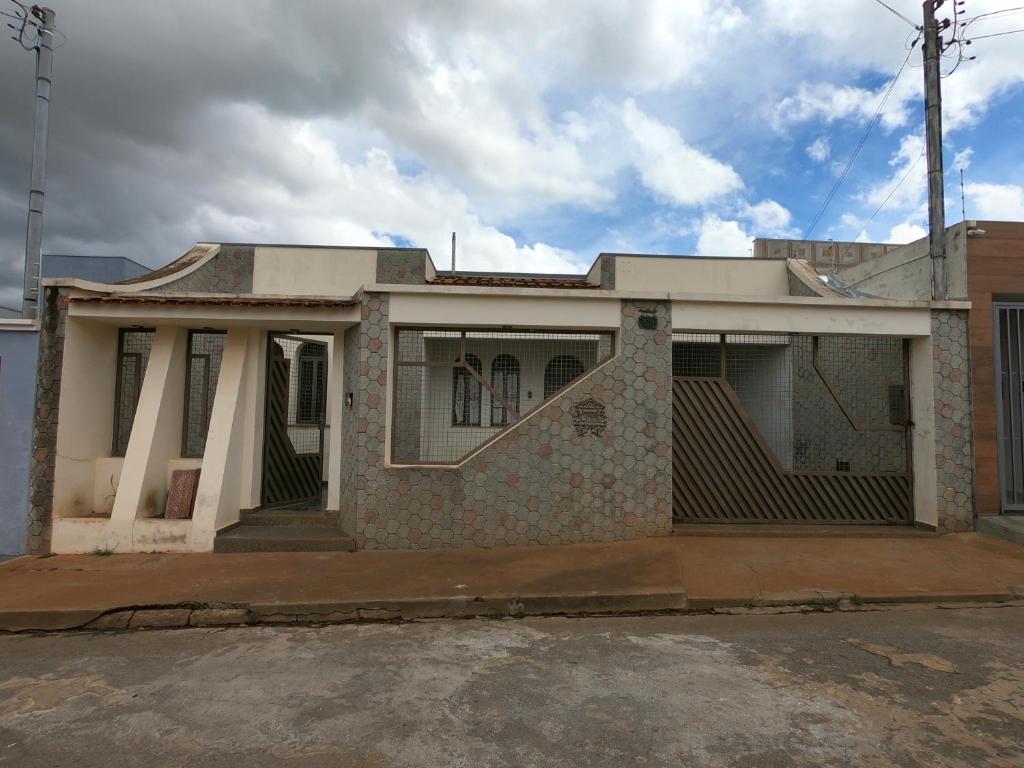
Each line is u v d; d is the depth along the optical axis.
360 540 7.08
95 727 3.35
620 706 3.57
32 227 8.20
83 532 6.96
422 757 3.03
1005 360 7.95
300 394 9.14
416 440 7.69
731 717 3.43
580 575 6.05
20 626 5.07
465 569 6.26
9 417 6.97
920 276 9.30
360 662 4.28
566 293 7.32
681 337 8.20
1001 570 6.30
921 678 3.98
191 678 4.02
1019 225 7.98
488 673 4.07
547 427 7.30
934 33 8.31
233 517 7.57
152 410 7.46
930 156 8.23
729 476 7.89
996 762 2.99
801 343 8.75
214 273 10.67
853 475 7.92
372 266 11.02
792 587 5.83
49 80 8.36
